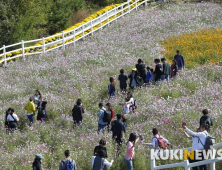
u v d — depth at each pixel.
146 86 28.05
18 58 38.38
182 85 28.39
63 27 54.47
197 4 55.62
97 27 47.91
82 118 22.41
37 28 52.59
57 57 37.81
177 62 30.56
